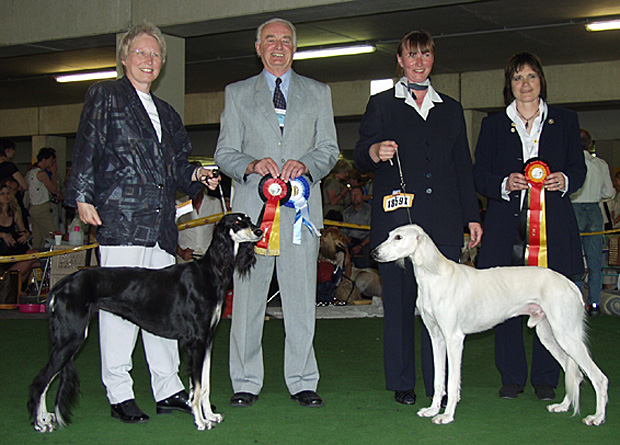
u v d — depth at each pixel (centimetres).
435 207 453
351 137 1741
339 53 1248
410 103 460
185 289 398
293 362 462
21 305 898
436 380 431
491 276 434
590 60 1320
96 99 410
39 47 990
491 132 490
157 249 430
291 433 390
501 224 480
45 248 987
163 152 428
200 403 400
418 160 456
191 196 449
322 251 945
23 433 388
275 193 437
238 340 456
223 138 464
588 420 411
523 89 468
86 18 923
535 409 445
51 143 1945
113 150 411
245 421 414
